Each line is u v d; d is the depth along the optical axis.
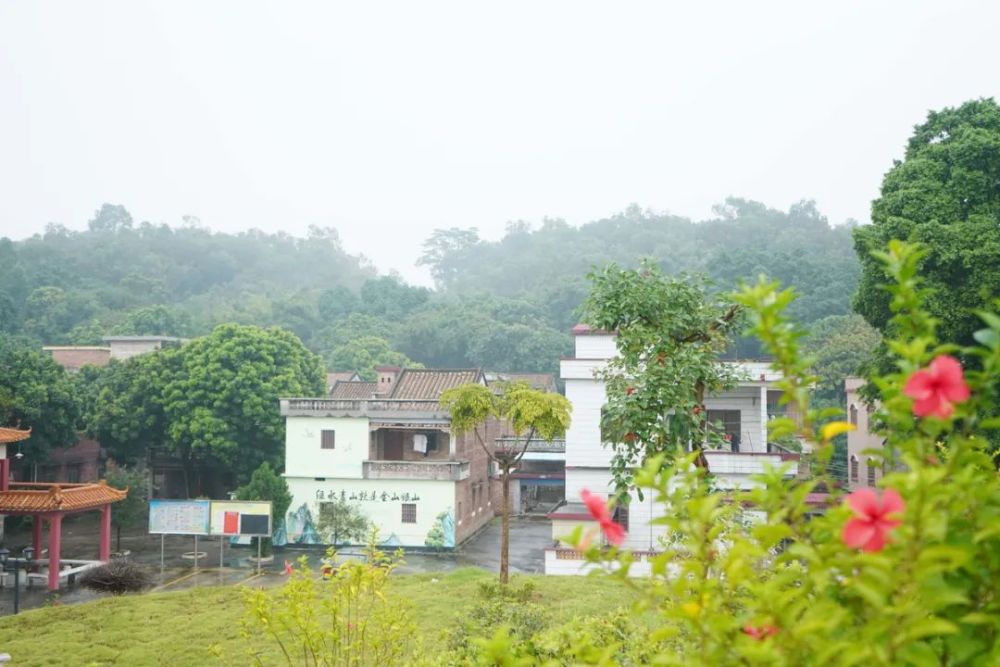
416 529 38.22
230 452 43.41
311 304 104.19
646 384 12.82
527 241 166.75
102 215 183.12
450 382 44.28
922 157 25.84
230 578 31.06
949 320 21.47
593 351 29.84
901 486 2.59
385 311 97.44
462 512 40.22
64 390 44.88
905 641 2.48
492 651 3.92
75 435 45.97
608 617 8.86
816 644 2.64
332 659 9.76
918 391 2.71
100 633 18.44
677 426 12.59
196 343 45.16
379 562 10.68
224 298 134.50
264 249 169.88
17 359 43.84
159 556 36.19
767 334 3.20
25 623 19.58
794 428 3.26
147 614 20.11
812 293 73.62
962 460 2.95
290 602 9.66
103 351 69.25
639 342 13.34
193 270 145.75
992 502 2.93
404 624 10.36
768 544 3.23
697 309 13.43
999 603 2.74
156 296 116.94
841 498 3.26
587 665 3.82
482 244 172.75
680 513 3.34
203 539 40.59
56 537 29.61
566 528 27.28
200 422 42.44
